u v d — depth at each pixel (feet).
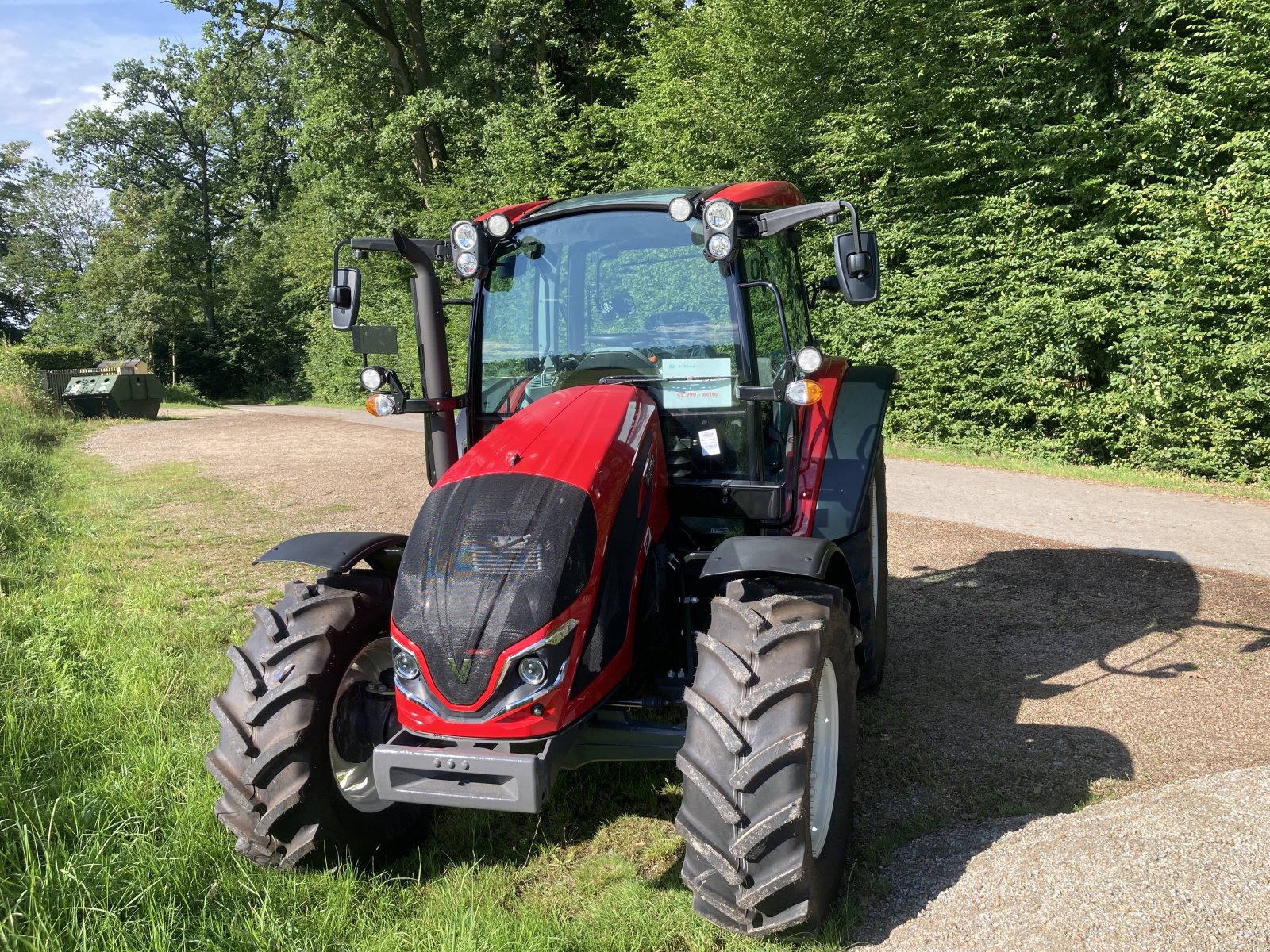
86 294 159.12
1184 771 11.73
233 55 83.97
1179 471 33.35
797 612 9.08
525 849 10.71
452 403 12.16
